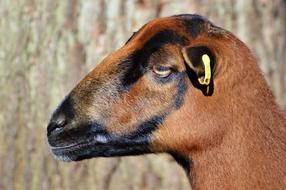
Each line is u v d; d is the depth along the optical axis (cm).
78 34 1633
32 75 1672
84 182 1630
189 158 1131
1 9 1691
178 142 1123
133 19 1605
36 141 1675
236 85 1105
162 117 1120
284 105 1641
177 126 1118
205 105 1108
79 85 1141
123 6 1609
